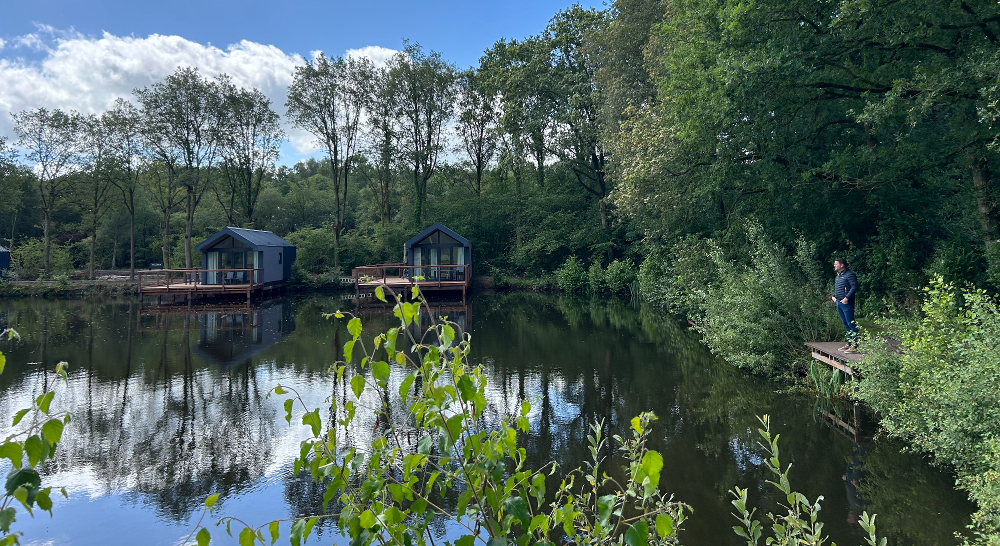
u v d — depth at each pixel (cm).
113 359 1209
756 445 686
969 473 538
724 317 1121
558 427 770
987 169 1133
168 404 882
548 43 3036
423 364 194
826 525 490
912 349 631
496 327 1688
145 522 527
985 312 559
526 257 3212
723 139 1259
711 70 1180
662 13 2236
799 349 1002
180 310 2133
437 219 3522
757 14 1089
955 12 1009
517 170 3509
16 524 523
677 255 1742
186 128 2958
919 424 602
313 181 6412
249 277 2498
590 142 2897
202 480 613
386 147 3447
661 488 575
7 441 133
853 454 646
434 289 2577
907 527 482
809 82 1148
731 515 517
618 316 1948
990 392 502
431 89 3419
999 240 1005
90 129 2880
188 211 3077
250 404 879
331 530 511
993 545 393
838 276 862
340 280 3031
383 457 205
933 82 955
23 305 2291
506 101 3125
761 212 1414
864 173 1249
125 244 4231
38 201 3828
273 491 587
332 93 3359
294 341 1434
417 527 196
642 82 2295
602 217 3061
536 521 185
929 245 1229
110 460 666
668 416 809
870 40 1089
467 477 191
